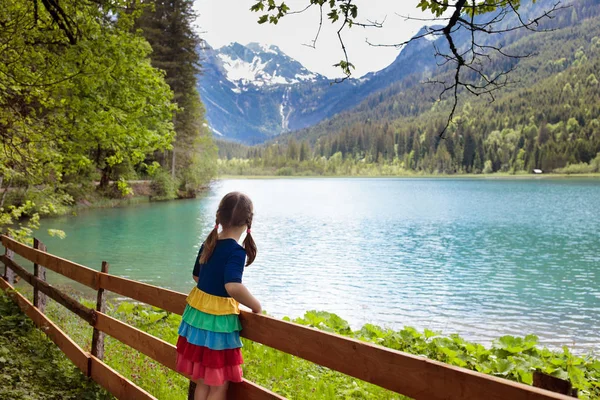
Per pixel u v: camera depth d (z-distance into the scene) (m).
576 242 27.17
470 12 4.01
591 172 191.88
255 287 15.86
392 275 18.09
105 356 6.47
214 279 2.91
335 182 153.88
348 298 14.62
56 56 10.63
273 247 24.62
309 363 6.85
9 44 9.18
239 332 3.11
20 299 7.65
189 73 54.34
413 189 99.25
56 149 13.05
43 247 7.01
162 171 55.25
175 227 30.31
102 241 24.42
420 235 29.88
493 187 105.75
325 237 28.48
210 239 2.95
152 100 13.59
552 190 89.56
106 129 12.08
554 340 11.11
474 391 1.88
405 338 8.04
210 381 2.86
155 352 4.04
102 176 47.25
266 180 179.12
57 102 11.62
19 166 12.36
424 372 2.08
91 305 10.54
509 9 3.95
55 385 5.08
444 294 15.27
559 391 1.64
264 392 2.88
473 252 23.59
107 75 11.34
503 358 6.93
